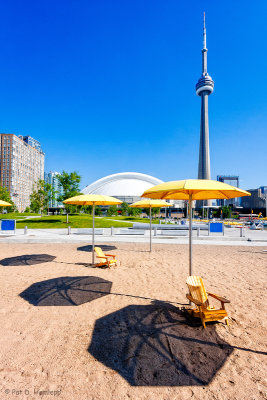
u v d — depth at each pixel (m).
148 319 4.38
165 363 3.11
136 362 3.13
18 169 148.12
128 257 10.38
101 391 2.62
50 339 3.67
